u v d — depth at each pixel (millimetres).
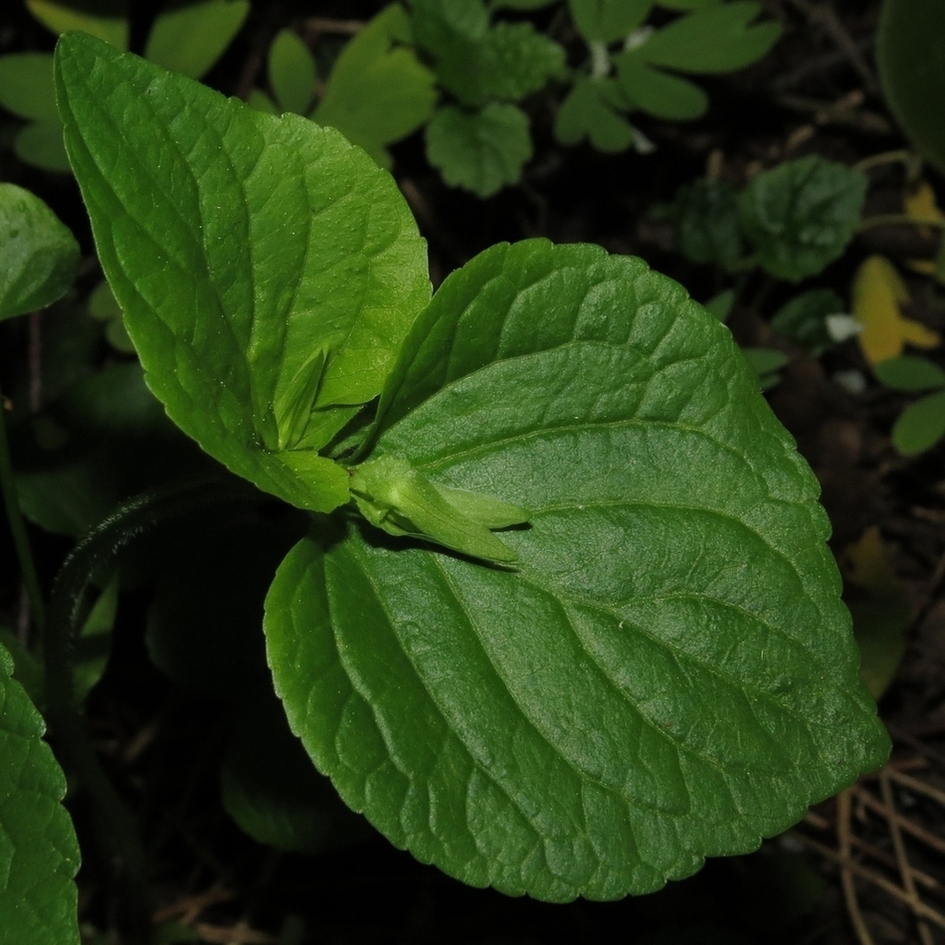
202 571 332
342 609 259
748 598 268
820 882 376
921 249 467
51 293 292
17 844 250
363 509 262
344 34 459
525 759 259
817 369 438
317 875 374
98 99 246
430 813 252
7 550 384
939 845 383
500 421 269
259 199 256
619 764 261
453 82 377
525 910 374
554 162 468
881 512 433
